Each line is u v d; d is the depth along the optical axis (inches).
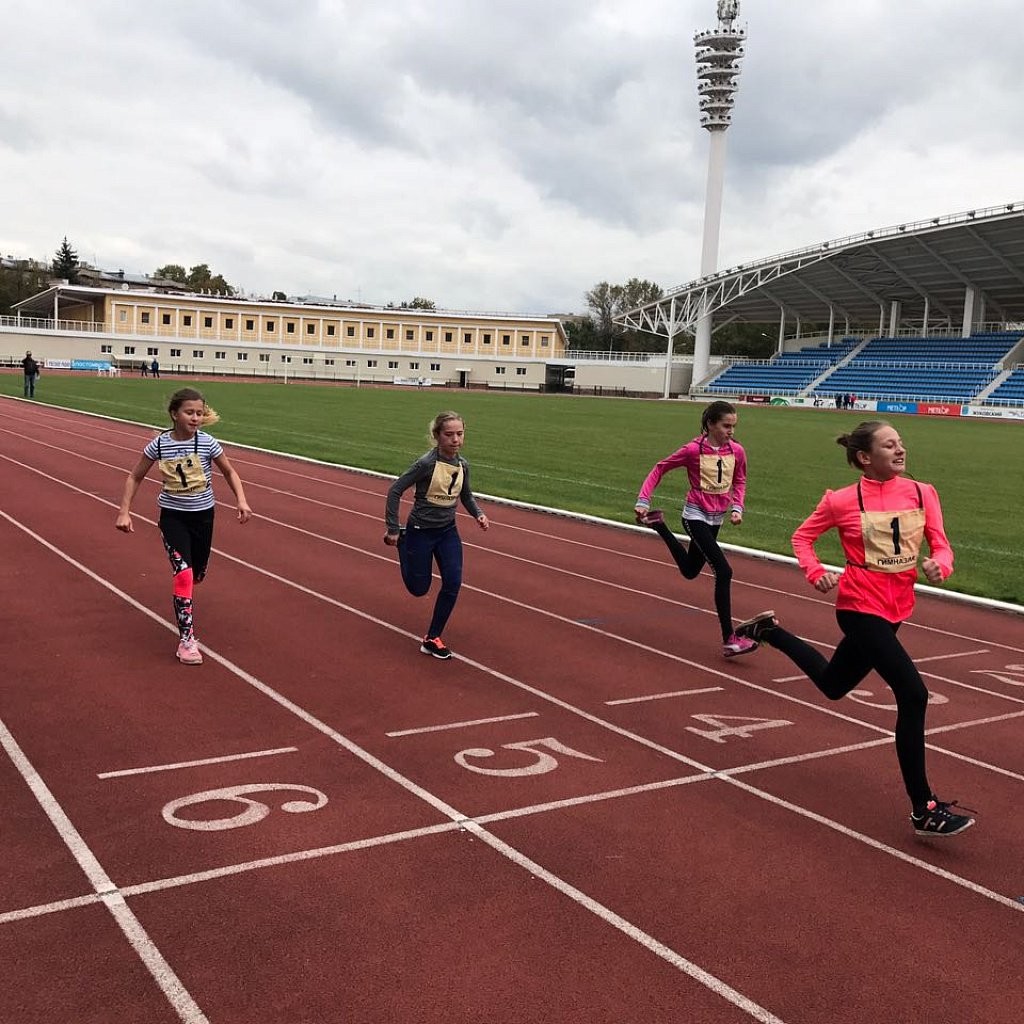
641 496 289.6
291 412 1370.6
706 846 160.7
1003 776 199.5
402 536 266.2
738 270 2689.5
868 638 170.7
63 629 275.9
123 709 213.9
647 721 222.2
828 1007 118.3
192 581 253.3
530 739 207.0
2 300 4138.8
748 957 128.3
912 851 162.6
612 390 3351.4
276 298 5285.4
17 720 204.8
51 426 955.3
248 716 213.0
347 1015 113.0
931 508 172.7
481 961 124.6
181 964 121.4
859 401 2534.5
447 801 173.3
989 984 124.7
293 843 154.6
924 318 2817.4
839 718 230.5
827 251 2385.6
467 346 3567.9
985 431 1653.5
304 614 306.2
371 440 956.6
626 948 129.0
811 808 178.5
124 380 2310.5
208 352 3265.3
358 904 137.0
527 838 160.2
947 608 360.5
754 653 286.2
